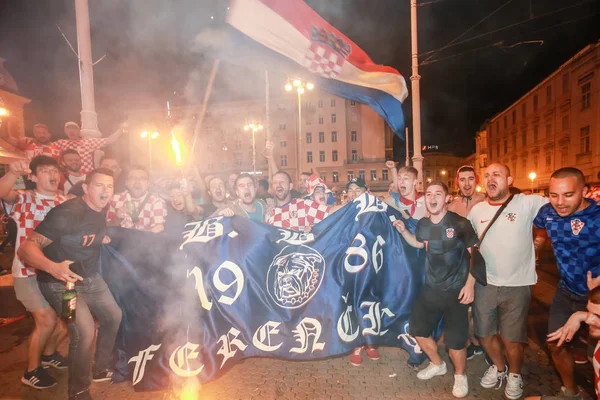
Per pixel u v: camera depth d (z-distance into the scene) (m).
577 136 28.30
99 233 3.34
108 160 5.18
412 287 3.99
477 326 3.41
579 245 2.91
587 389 3.38
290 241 3.98
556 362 3.12
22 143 6.88
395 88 6.86
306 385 3.57
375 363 4.04
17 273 3.48
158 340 3.45
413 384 3.57
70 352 3.21
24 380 3.60
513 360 3.27
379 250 4.10
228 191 5.68
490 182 3.32
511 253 3.21
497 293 3.25
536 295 6.25
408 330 3.96
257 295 3.73
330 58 6.26
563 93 30.25
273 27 5.96
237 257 3.75
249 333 3.65
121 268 3.49
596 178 26.05
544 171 33.91
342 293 3.88
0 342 4.68
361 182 5.37
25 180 5.50
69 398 3.22
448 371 3.82
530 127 36.56
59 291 3.19
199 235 3.79
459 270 3.30
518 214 3.23
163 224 4.51
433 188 3.36
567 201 2.86
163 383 3.36
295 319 3.77
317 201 5.30
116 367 3.52
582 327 2.95
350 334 3.84
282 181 4.82
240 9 5.82
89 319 3.27
